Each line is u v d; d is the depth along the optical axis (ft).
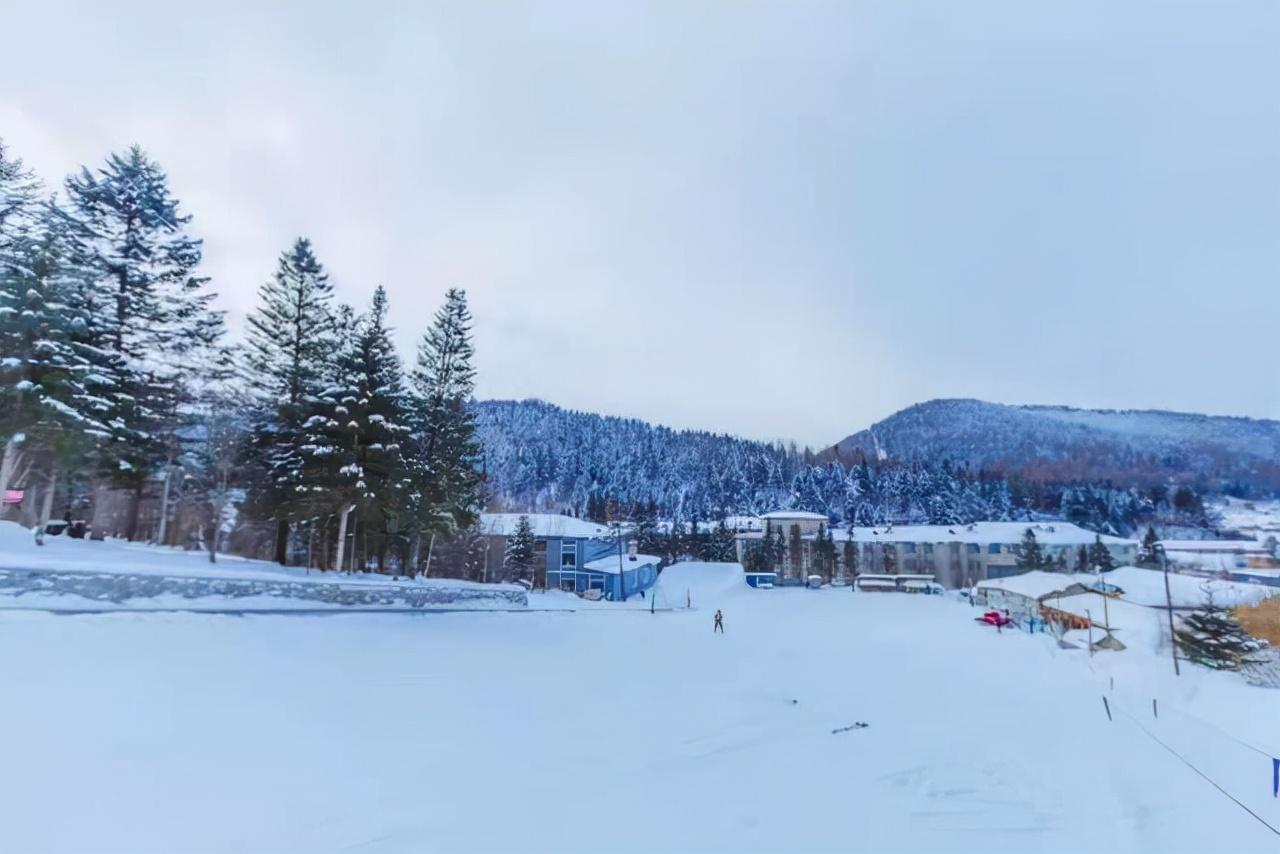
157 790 18.79
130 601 46.21
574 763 25.57
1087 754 38.88
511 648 59.88
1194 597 110.52
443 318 116.26
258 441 87.97
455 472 110.32
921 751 34.12
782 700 45.85
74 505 87.45
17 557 47.78
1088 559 212.43
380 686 36.14
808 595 183.52
